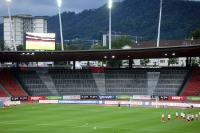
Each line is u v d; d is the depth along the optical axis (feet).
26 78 415.23
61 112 281.54
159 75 424.46
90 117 249.96
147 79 422.41
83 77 427.33
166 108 311.88
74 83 418.92
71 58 404.16
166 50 337.72
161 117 248.93
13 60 410.72
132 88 412.57
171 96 372.38
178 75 417.49
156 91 402.72
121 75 431.02
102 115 261.65
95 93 406.41
